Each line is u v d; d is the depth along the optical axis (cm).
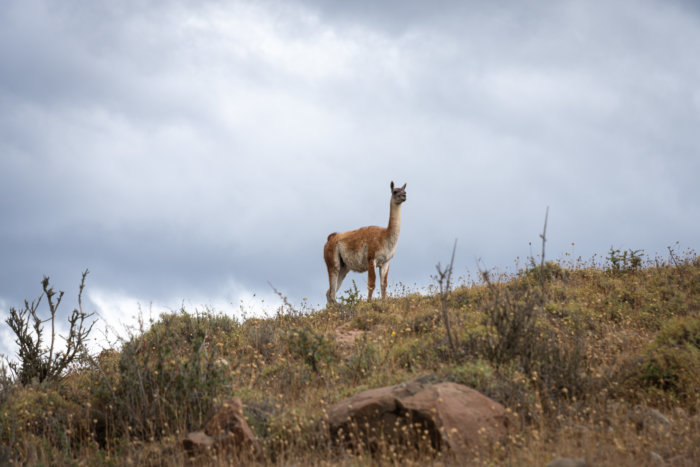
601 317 4238
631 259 5831
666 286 4912
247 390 3058
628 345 3622
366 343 3647
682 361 2947
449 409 2420
